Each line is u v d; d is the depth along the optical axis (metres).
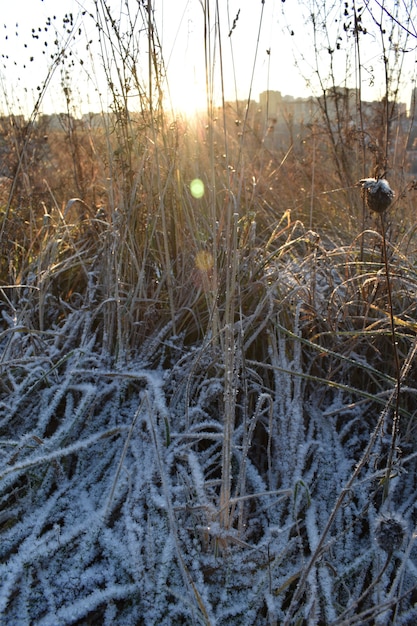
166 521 1.53
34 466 1.59
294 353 1.98
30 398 1.96
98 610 1.40
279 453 1.79
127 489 1.64
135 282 2.35
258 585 1.40
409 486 1.76
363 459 1.35
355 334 1.93
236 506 1.63
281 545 1.51
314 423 1.96
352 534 1.58
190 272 2.27
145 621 1.35
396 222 3.07
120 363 2.03
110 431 1.75
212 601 1.41
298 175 3.90
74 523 1.57
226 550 1.46
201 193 2.36
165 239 2.10
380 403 1.90
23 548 1.44
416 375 2.07
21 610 1.33
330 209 3.67
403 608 1.39
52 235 2.79
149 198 2.26
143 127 2.25
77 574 1.43
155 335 2.20
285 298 2.02
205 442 1.91
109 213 2.52
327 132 3.87
